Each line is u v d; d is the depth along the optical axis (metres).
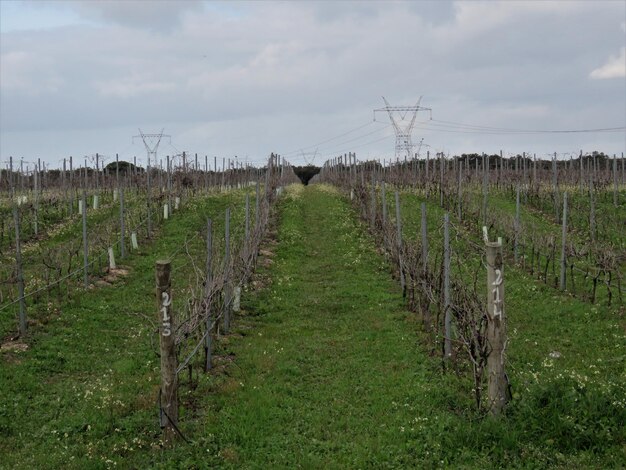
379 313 16.61
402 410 9.98
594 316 15.53
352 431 9.34
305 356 13.17
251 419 9.70
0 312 15.20
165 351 9.02
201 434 9.20
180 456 8.49
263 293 18.98
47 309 15.82
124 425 9.60
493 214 28.34
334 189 49.47
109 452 8.76
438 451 8.48
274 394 10.94
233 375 12.02
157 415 9.94
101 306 16.61
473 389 10.67
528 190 36.78
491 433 8.70
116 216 29.84
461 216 30.50
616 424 8.68
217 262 16.25
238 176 57.53
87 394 10.71
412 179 43.12
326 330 15.27
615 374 11.12
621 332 14.12
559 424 8.62
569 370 11.21
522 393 9.67
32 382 11.27
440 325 14.08
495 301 9.41
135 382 11.47
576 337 13.89
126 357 13.02
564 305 16.73
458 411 9.83
